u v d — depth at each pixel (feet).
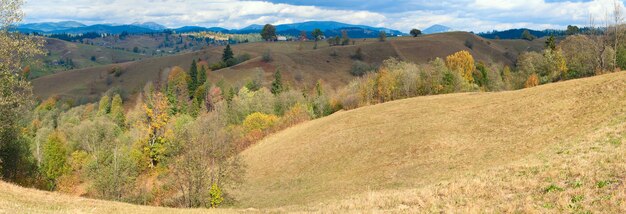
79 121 426.92
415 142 163.53
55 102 570.05
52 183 252.42
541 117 149.18
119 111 450.71
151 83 551.18
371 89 351.05
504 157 122.21
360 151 178.60
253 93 440.86
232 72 611.06
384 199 72.23
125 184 196.03
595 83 161.27
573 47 335.06
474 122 170.81
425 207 60.95
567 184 57.21
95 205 86.84
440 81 339.36
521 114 160.45
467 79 391.45
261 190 171.83
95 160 211.61
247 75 591.37
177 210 86.63
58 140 262.88
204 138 159.43
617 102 132.05
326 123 246.06
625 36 304.30
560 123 136.77
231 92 462.19
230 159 165.17
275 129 302.86
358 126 214.69
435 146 153.99
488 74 402.72
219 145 164.86
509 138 141.18
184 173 150.82
